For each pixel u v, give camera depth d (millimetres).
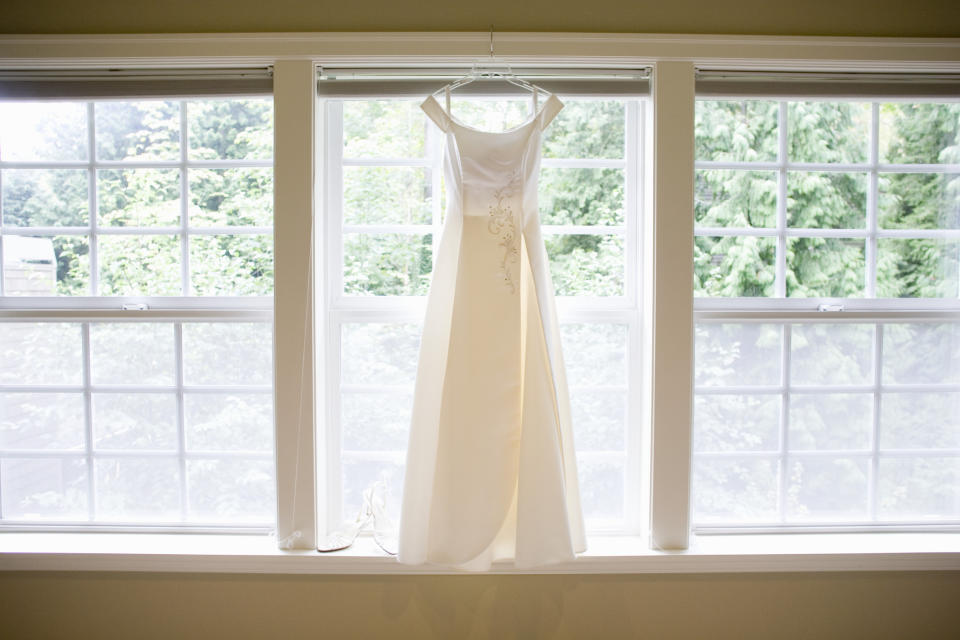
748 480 1795
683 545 1684
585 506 1800
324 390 1752
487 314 1569
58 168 1794
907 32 1680
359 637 1677
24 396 1793
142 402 1787
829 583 1696
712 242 1801
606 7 1657
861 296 1816
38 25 1655
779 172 1802
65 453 1795
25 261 1803
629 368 1793
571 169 1806
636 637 1688
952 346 1804
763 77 1690
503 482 1541
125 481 1795
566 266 1816
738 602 1689
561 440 1516
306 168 1644
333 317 1779
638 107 1787
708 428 1791
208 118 1787
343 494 1795
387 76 1676
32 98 1698
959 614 1701
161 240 1803
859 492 1807
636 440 1793
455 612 1675
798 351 1794
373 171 1800
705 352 1783
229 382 1786
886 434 1807
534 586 1676
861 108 1802
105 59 1652
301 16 1651
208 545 1701
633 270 1802
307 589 1673
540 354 1521
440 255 1581
